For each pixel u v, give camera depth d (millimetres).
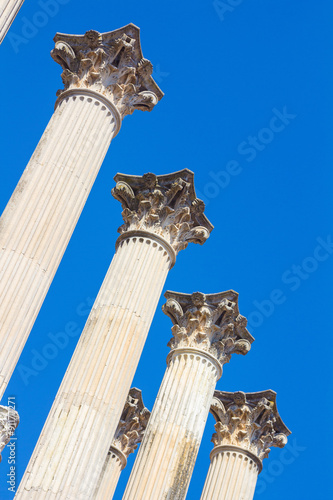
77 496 22734
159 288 28344
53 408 24453
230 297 32844
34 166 23656
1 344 20594
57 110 25562
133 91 27016
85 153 24656
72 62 26844
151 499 28031
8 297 21172
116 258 28531
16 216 22453
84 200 24109
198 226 30453
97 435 23969
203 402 30828
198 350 31812
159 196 29734
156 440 29422
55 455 23172
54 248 22578
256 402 35562
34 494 22375
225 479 33438
